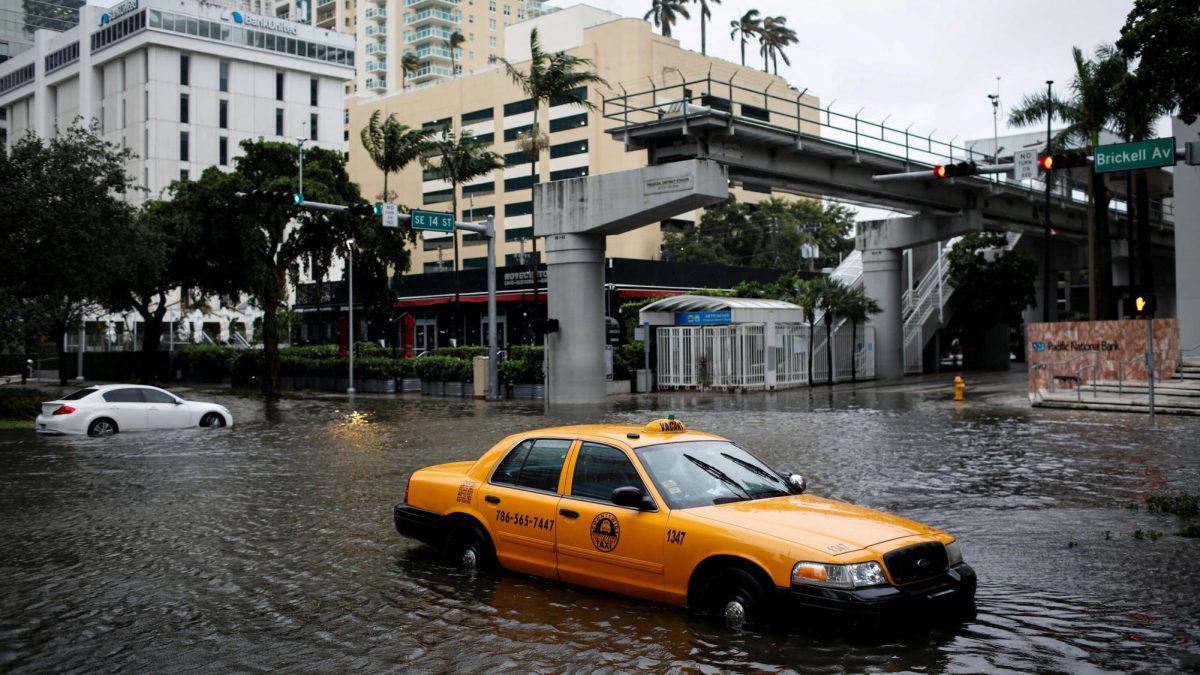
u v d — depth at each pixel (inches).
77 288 1155.9
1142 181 1338.6
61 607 291.4
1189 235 1347.2
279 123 3978.8
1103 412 972.6
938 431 817.5
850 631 247.6
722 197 1173.1
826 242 3548.2
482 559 320.8
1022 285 1980.8
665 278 1996.8
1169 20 722.2
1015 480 536.4
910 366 1908.2
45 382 2087.8
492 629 259.4
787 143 1222.3
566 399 1257.4
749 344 1423.5
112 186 1170.6
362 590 306.0
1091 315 1486.2
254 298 1909.4
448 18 5088.6
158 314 1995.6
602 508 284.0
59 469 631.2
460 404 1293.1
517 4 5428.2
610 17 3863.2
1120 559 340.5
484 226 1339.8
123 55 3718.0
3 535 408.5
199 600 298.5
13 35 5433.1
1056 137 1481.3
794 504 276.8
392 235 1643.7
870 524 259.3
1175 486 505.0
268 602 294.7
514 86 3639.3
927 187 1531.7
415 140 1777.8
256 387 1845.5
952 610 269.4
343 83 4205.2
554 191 1267.2
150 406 925.2
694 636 247.1
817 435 794.8
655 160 1203.2
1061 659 232.1
